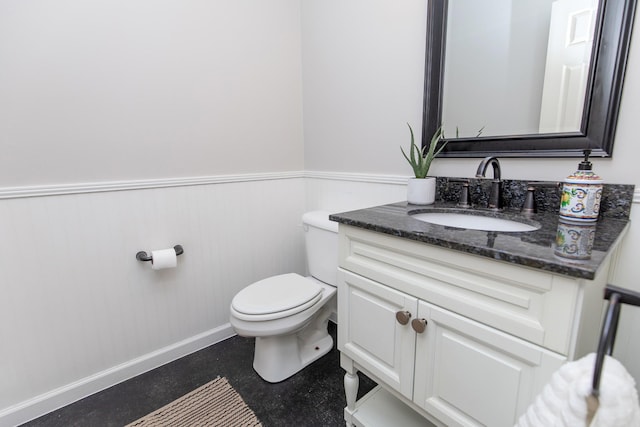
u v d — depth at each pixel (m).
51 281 1.25
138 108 1.36
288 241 2.02
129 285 1.45
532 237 0.78
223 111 1.62
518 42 1.07
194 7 1.46
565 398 0.48
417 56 1.34
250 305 1.35
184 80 1.47
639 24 0.84
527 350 0.69
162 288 1.55
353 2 1.56
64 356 1.32
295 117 1.94
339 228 1.12
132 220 1.42
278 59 1.80
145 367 1.54
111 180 1.34
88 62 1.23
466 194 1.21
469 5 1.17
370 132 1.58
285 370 1.50
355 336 1.12
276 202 1.93
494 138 1.15
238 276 1.82
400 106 1.43
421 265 0.88
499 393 0.75
